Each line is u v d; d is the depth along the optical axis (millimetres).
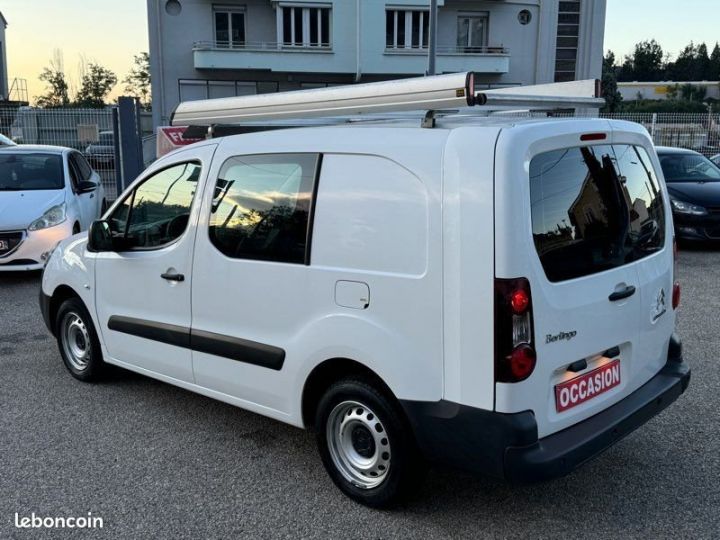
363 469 3285
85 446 4004
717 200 10094
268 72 31547
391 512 3260
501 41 32281
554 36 32469
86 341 4926
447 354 2807
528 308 2672
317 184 3246
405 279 2891
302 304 3301
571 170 2938
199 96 31312
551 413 2850
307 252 3268
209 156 3830
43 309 5258
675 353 3666
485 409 2727
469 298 2709
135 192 4363
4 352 5793
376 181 3010
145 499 3410
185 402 4672
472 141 2721
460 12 31969
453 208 2738
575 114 3936
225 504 3357
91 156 15383
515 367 2662
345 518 3221
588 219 3012
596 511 3256
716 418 4281
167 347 4109
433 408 2857
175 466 3756
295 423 3469
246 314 3590
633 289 3201
